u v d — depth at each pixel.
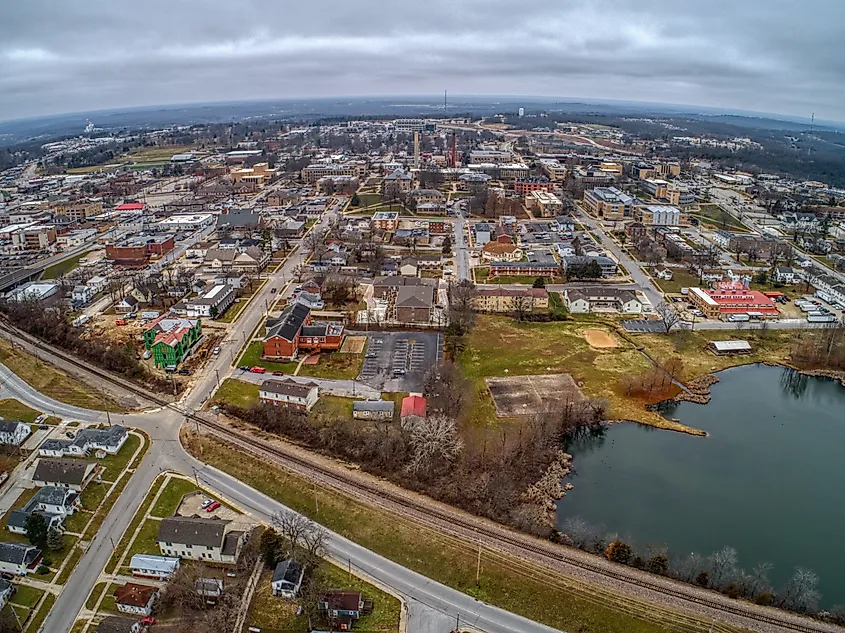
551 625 88.06
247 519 107.81
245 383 156.75
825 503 118.88
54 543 99.56
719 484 124.62
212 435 132.12
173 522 100.19
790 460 133.25
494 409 147.38
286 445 130.38
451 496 114.31
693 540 107.56
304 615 88.19
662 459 133.12
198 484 116.94
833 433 144.38
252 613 88.75
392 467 122.75
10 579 94.62
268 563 97.75
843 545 107.19
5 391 148.75
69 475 113.56
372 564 98.50
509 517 109.88
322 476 119.38
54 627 86.25
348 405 146.50
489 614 89.56
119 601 88.88
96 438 125.19
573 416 143.62
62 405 143.88
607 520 112.69
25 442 128.38
